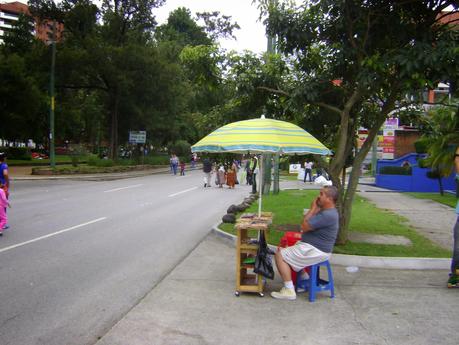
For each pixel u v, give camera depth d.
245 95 9.73
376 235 9.86
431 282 6.61
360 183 28.31
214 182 28.42
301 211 13.45
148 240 9.48
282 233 9.89
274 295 5.82
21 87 34.22
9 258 7.60
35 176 27.97
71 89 41.41
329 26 8.73
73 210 13.54
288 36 8.71
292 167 40.34
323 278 6.76
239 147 6.11
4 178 10.03
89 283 6.35
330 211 5.70
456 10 8.33
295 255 5.71
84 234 9.85
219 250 8.66
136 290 6.08
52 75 30.44
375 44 8.80
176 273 6.93
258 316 5.16
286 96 9.41
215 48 9.66
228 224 11.00
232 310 5.34
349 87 9.27
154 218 12.53
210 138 6.67
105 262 7.54
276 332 4.70
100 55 33.31
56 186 22.48
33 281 6.36
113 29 37.41
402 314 5.27
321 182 6.33
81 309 5.31
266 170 19.56
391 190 23.52
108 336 4.51
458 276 6.23
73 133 67.31
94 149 70.69
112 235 9.88
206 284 6.38
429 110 16.81
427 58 6.91
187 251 8.54
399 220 12.35
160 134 48.25
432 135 11.16
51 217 12.05
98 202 15.79
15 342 4.38
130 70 35.62
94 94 43.06
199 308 5.38
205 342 4.41
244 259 6.17
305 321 5.03
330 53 9.09
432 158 17.09
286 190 22.19
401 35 8.32
